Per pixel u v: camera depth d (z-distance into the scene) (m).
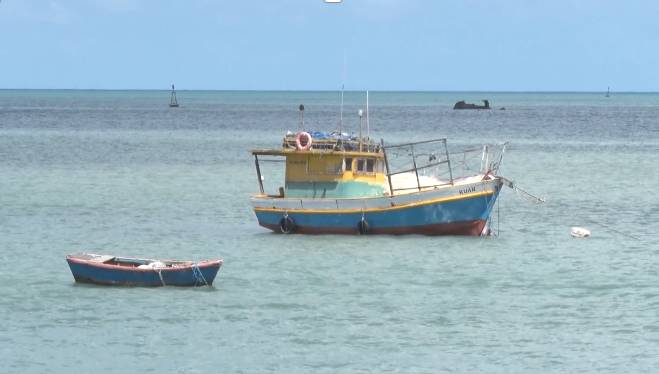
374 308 81.31
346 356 69.81
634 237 113.81
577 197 152.38
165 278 86.00
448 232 106.75
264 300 83.25
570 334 74.94
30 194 150.62
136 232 116.31
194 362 68.44
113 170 189.75
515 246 106.19
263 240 108.38
